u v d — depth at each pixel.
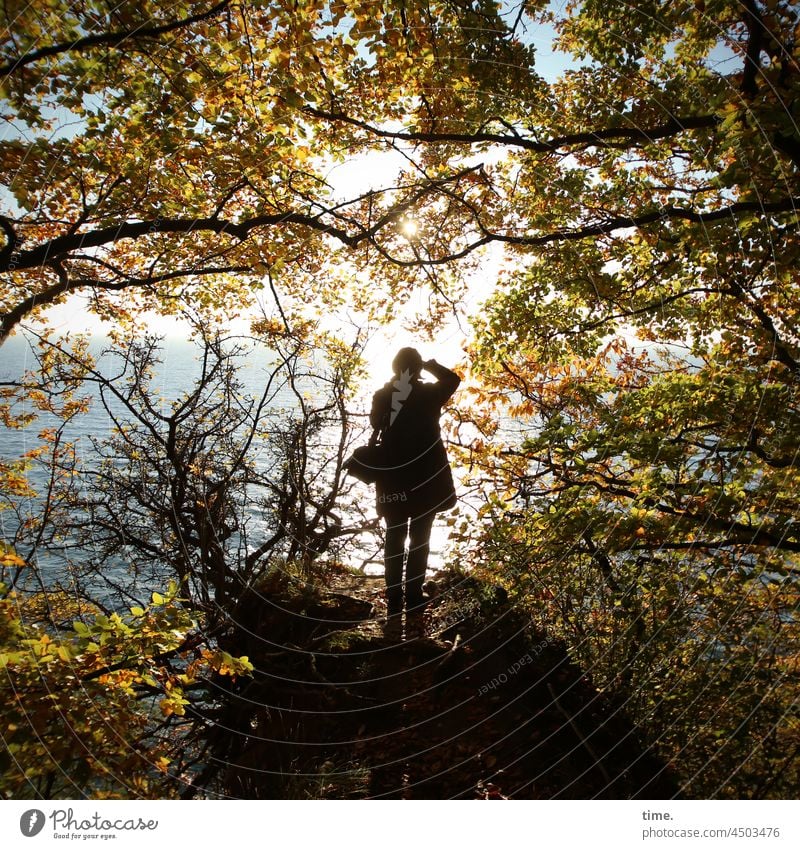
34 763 2.00
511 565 3.84
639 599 3.47
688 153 4.61
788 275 4.25
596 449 3.95
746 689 2.90
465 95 4.51
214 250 5.07
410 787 2.50
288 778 2.70
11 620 2.36
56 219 4.21
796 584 3.39
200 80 3.47
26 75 2.94
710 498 3.61
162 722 3.66
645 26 4.04
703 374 4.57
